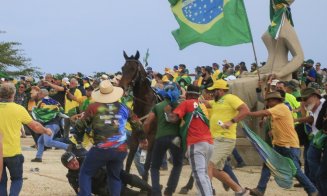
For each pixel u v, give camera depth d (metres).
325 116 8.35
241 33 12.02
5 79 21.42
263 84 14.16
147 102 10.74
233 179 9.42
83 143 8.94
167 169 13.28
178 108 8.18
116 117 7.73
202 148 8.06
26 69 40.50
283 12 14.89
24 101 20.81
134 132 9.07
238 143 14.30
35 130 7.86
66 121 16.30
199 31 12.40
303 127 10.38
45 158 14.73
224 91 9.10
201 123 8.15
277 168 9.39
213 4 12.20
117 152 7.68
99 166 7.72
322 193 8.15
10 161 7.65
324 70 20.48
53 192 9.76
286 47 15.13
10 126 7.65
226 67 20.72
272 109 9.38
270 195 10.27
